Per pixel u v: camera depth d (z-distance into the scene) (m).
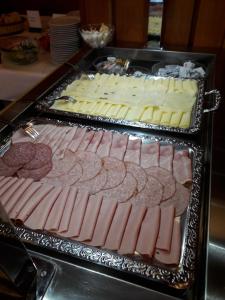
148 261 0.69
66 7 2.73
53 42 1.90
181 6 1.80
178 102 1.33
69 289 0.63
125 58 1.86
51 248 0.71
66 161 1.00
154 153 1.03
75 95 1.42
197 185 0.87
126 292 0.62
